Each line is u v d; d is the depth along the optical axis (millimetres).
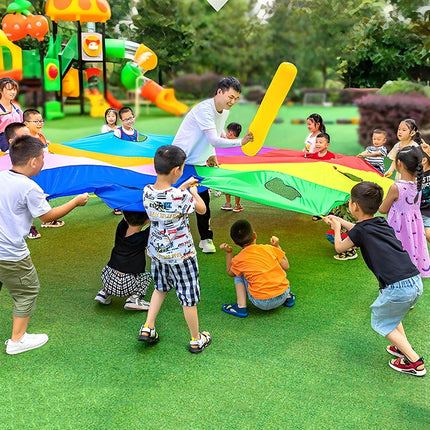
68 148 5227
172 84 32875
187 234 2953
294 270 4504
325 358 3084
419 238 3797
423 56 13125
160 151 2783
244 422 2498
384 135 5852
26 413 2561
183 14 31375
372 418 2535
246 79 33688
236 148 6242
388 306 2803
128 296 3717
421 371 2889
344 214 4855
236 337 3336
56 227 5652
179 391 2748
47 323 3496
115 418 2525
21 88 19578
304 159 5457
